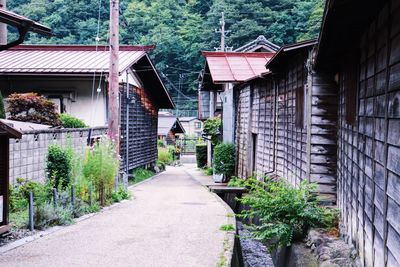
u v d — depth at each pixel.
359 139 4.91
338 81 7.50
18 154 9.24
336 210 6.81
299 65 8.93
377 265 3.78
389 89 3.35
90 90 16.30
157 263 5.55
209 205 10.68
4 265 5.31
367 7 3.86
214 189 13.59
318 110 7.71
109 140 11.73
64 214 7.99
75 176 9.49
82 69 15.56
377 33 3.96
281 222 6.74
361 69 4.86
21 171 9.38
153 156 23.81
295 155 9.23
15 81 16.42
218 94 24.28
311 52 7.62
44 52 18.98
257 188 7.47
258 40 24.81
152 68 19.27
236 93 18.05
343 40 5.27
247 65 19.28
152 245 6.48
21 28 7.27
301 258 5.67
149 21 36.56
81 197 9.64
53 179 8.69
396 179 3.10
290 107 9.93
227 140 19.44
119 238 6.90
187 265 5.48
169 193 13.27
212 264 5.54
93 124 16.22
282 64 10.27
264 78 12.30
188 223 8.27
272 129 12.17
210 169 23.20
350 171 5.65
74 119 14.00
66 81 16.33
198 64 39.66
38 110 12.77
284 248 6.83
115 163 11.22
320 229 6.47
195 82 41.19
